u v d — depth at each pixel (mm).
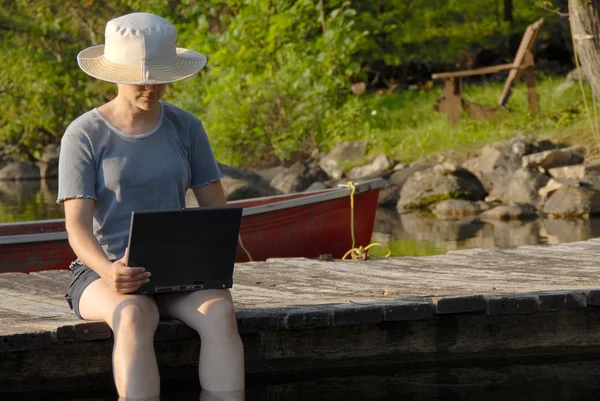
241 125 19906
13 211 15797
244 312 4836
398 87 23969
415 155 18094
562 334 5496
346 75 21188
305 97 19812
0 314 5051
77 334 4402
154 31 4344
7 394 4559
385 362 5223
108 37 4398
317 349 5090
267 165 19953
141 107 4379
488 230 12383
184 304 4270
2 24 27297
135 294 4238
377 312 4961
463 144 17953
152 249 4199
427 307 5043
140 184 4395
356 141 18891
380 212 15469
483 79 22781
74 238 4289
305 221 9656
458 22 23141
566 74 22188
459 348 5344
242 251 9227
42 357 4598
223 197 4750
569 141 16922
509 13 23000
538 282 6008
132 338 4035
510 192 15164
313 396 4551
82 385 4684
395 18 23000
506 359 5383
